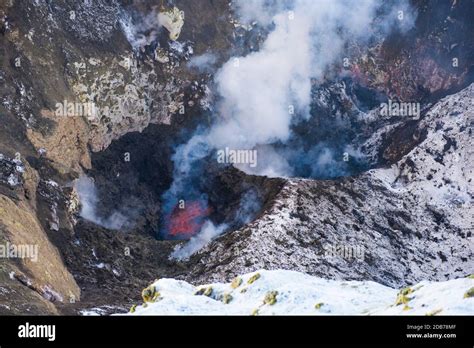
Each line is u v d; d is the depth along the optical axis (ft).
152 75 543.80
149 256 467.93
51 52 495.00
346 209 509.76
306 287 231.71
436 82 613.11
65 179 462.60
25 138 456.86
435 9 622.95
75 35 514.68
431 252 502.38
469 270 497.87
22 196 422.82
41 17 499.51
